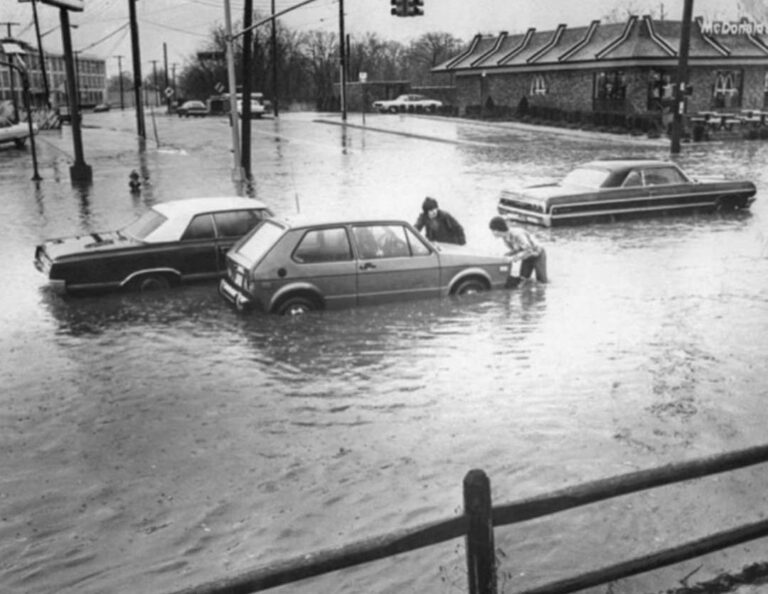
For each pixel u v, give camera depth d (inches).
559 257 602.5
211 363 347.6
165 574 187.6
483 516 115.6
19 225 791.7
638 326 393.1
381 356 352.2
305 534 203.2
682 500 211.0
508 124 2197.3
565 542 190.5
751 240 665.6
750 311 420.5
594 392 298.7
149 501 224.2
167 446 261.0
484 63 2514.8
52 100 4608.8
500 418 275.4
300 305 436.1
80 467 247.9
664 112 1911.9
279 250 431.8
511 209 784.9
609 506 208.1
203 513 215.9
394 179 1112.8
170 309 448.5
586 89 2207.2
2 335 401.7
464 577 178.5
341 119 2493.8
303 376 327.0
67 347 378.9
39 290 511.2
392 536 112.4
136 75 1888.5
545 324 400.2
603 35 2244.1
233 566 190.1
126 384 323.0
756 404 282.8
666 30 2175.2
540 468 234.5
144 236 501.4
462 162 1327.5
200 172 1229.7
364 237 447.8
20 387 322.7
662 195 792.9
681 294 466.3
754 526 140.2
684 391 297.6
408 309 438.9
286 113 3179.1
